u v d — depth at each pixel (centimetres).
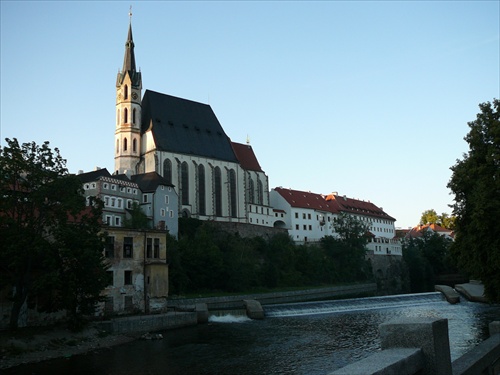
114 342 5075
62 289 4753
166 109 15812
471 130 4312
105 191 11162
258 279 12356
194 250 10912
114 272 6278
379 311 8175
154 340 5278
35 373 3750
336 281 14975
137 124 14912
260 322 6938
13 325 4806
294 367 3875
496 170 4019
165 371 3784
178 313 6606
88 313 5178
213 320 7081
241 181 16425
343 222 16625
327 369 3781
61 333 4916
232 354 4444
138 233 6662
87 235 5106
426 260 17600
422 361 898
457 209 4431
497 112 4266
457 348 4278
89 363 4097
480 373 1183
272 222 17075
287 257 14038
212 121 17250
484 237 3919
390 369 763
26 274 4812
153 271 6688
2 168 4838
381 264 17162
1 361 4053
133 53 15712
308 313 8012
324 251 15838
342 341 5122
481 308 8075
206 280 10800
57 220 5288
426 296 9681
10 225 4747
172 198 12825
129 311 6372
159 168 14338
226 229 13838
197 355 4406
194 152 15375
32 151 5125
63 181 5081
